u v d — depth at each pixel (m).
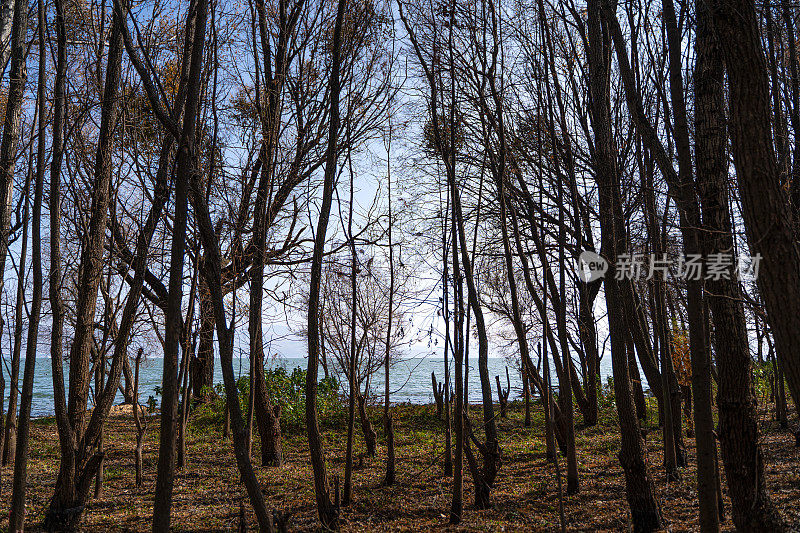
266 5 9.08
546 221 12.20
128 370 15.30
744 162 3.32
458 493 6.52
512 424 14.02
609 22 5.08
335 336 11.77
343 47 7.76
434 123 6.85
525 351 6.96
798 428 10.46
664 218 6.08
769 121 3.29
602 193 6.67
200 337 11.10
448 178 7.03
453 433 12.84
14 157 7.39
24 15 7.01
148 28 7.22
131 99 7.50
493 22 6.51
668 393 7.95
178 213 3.96
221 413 15.01
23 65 7.27
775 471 7.97
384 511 7.05
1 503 7.38
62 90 5.86
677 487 7.52
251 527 6.55
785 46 7.06
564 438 10.19
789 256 3.18
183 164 4.02
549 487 8.02
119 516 7.01
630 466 6.05
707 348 4.31
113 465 10.16
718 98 4.93
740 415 4.86
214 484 8.64
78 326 6.85
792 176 5.38
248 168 8.52
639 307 10.20
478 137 10.71
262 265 7.46
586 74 8.78
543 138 10.10
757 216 3.27
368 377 11.20
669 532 5.76
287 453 11.18
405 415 15.09
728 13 3.34
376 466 9.80
